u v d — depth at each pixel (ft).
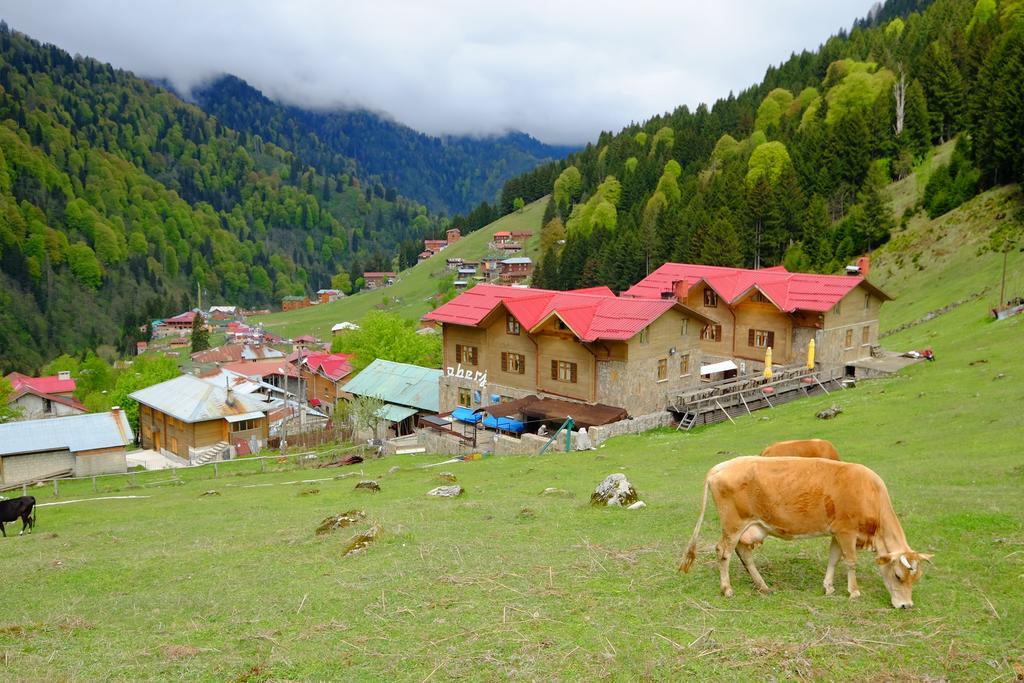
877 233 350.23
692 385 182.91
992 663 32.55
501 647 37.81
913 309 259.60
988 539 49.78
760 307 211.61
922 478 78.74
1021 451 88.43
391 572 53.57
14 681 36.88
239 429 238.48
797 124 585.63
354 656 38.40
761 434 137.08
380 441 204.54
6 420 310.04
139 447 269.64
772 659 34.32
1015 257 247.70
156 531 87.92
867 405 144.56
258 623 45.16
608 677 33.86
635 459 126.52
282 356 547.90
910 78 488.85
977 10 513.04
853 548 40.22
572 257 549.13
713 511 67.87
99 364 449.06
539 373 184.14
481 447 169.58
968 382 142.00
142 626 47.06
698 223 432.25
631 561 51.72
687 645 36.37
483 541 62.39
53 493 163.53
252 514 96.37
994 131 298.56
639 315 168.35
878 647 34.73
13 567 70.28
